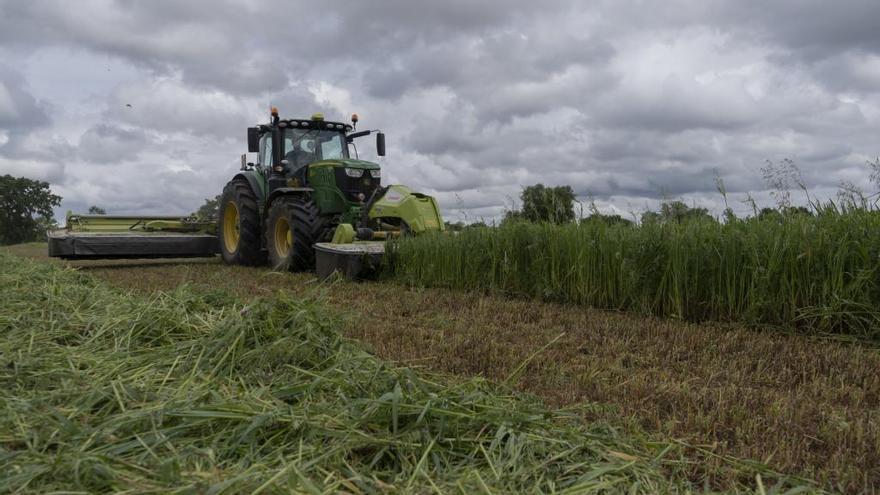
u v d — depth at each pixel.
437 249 7.18
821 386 3.23
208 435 2.03
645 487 1.89
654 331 4.61
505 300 6.19
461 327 4.71
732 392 3.07
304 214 8.34
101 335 3.37
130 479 1.64
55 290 4.37
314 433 2.00
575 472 1.93
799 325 4.70
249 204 9.83
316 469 1.78
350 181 8.55
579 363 3.67
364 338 4.27
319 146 9.41
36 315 3.75
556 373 3.42
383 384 2.52
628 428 2.50
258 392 2.37
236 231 10.67
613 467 1.91
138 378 2.65
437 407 2.20
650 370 3.52
